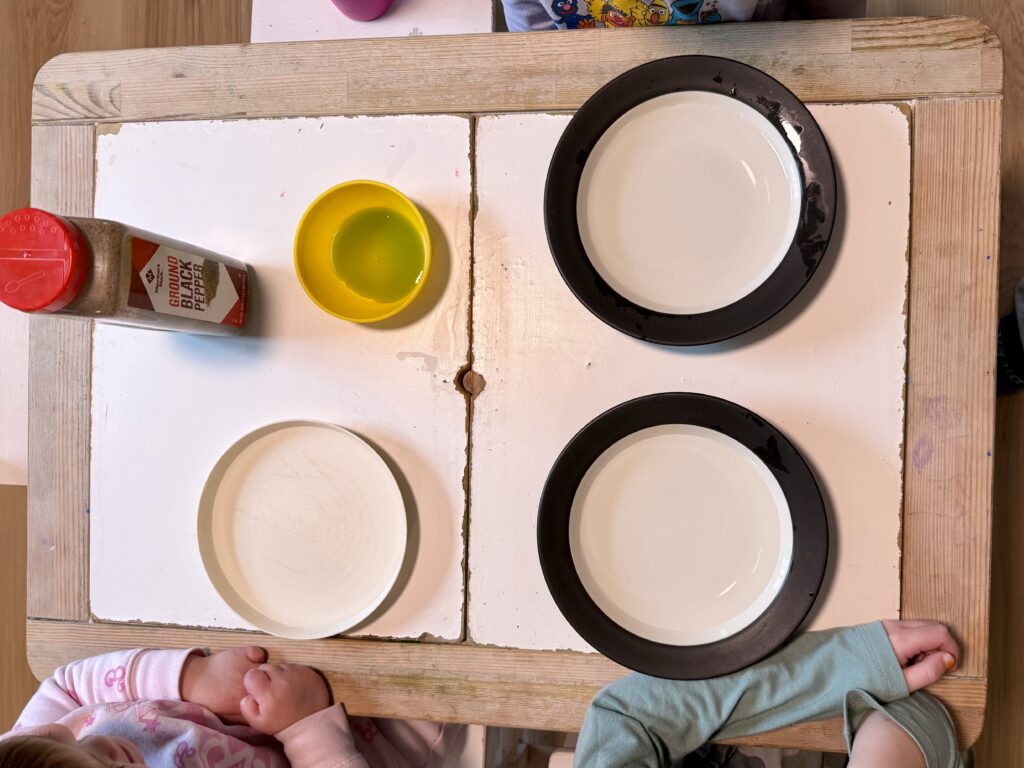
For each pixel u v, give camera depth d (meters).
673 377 0.85
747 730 0.83
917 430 0.82
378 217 0.88
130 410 0.92
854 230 0.82
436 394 0.88
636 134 0.83
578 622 0.81
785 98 0.78
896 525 0.82
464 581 0.87
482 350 0.88
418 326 0.89
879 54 0.82
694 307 0.82
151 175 0.92
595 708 0.83
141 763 0.81
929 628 0.79
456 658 0.87
